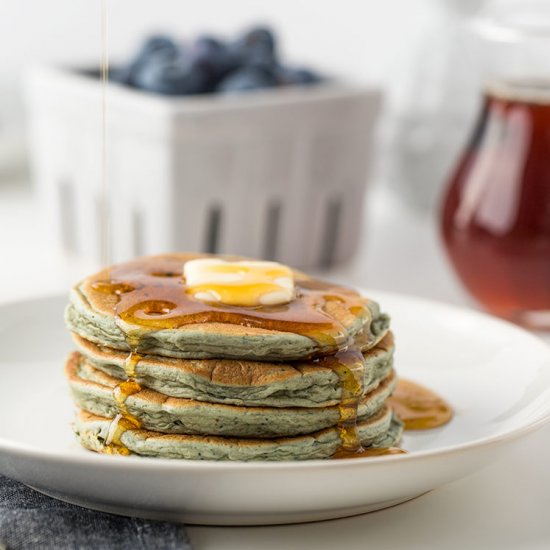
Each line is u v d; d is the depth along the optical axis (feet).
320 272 2.93
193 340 1.91
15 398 2.11
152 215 2.75
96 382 1.98
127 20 3.92
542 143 2.51
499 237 2.54
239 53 2.89
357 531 1.90
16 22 3.79
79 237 2.91
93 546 1.83
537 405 2.09
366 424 1.98
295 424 1.93
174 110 2.65
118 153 2.76
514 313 2.61
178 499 1.82
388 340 2.04
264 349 1.92
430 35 3.12
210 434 1.93
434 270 2.97
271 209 2.83
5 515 1.87
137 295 1.99
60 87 2.81
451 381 2.20
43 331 2.23
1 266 2.90
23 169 3.84
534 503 1.98
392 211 3.50
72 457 1.78
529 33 2.61
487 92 2.58
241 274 2.01
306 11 3.94
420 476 1.83
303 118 2.78
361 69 3.92
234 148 2.73
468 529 1.92
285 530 1.90
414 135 3.22
